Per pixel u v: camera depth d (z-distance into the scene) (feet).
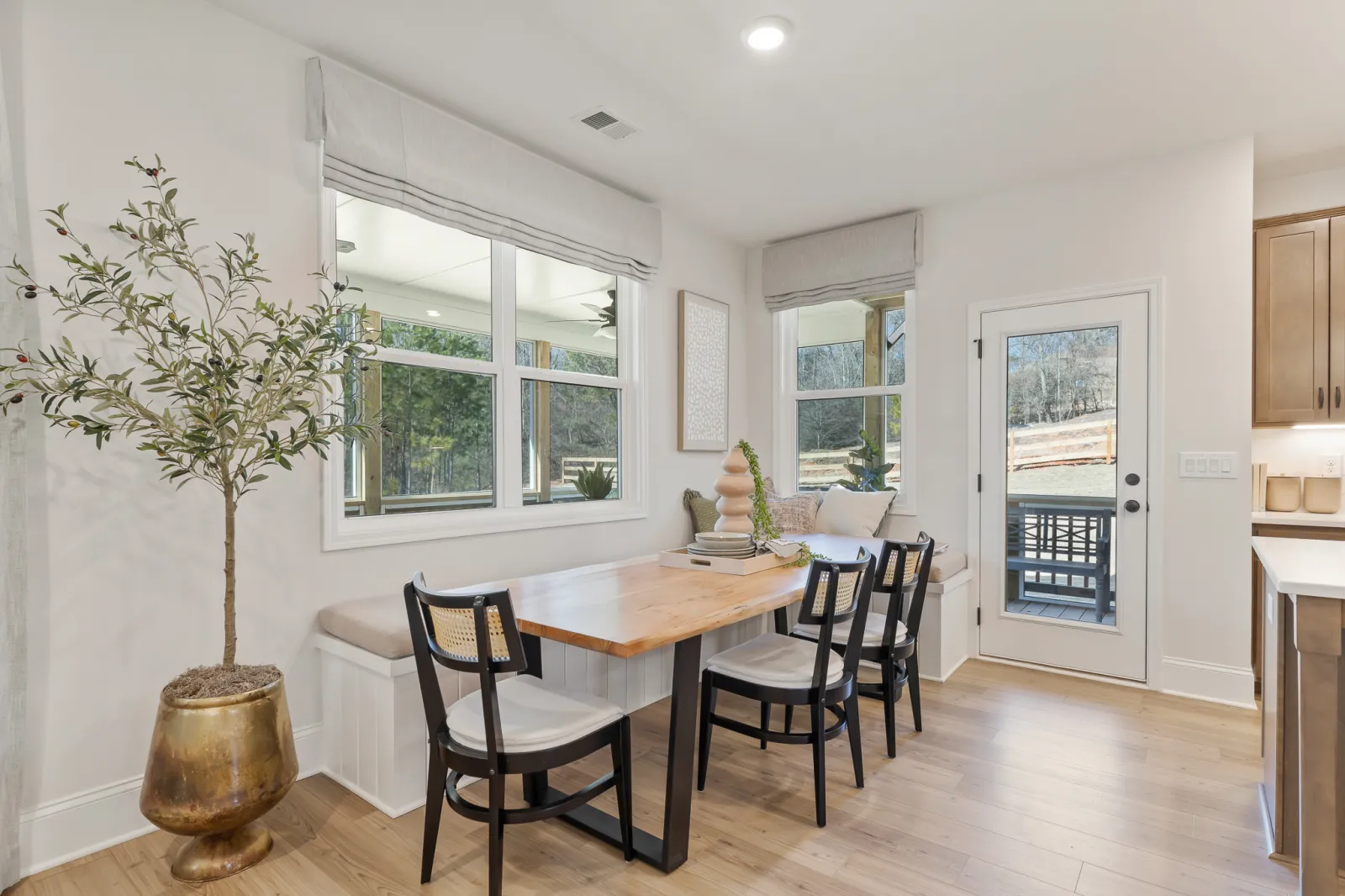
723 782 7.68
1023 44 7.80
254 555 7.50
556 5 7.15
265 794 5.99
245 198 7.46
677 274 13.62
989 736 8.86
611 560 12.07
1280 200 11.40
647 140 10.30
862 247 13.60
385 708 7.06
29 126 6.08
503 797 5.34
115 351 6.54
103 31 6.52
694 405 13.91
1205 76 8.45
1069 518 11.48
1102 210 11.21
